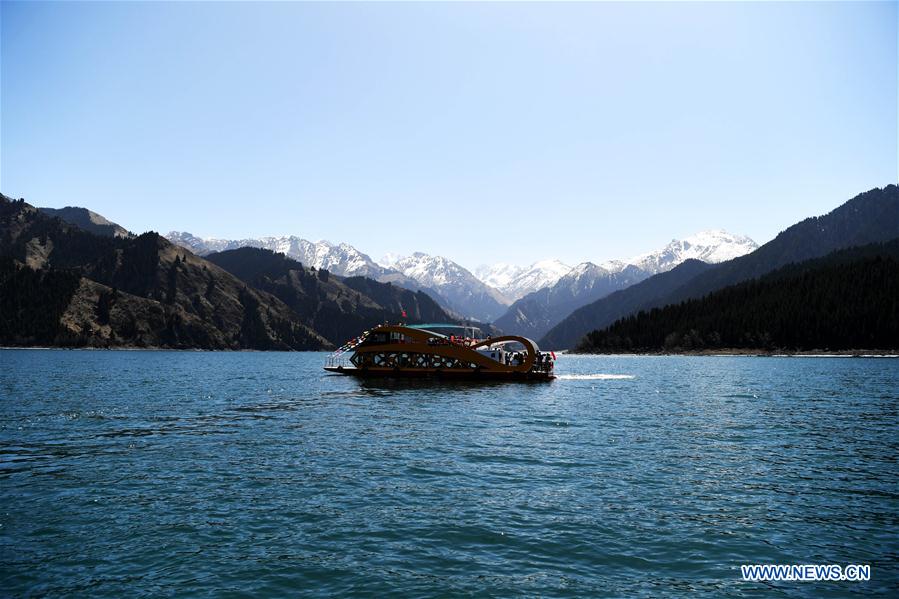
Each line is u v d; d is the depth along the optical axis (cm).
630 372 13412
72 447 3275
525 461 2959
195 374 11138
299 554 1709
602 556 1711
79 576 1554
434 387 7694
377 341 8794
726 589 1505
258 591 1477
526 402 5972
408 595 1459
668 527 1956
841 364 18125
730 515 2083
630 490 2408
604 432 3947
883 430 4075
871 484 2519
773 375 11806
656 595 1471
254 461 2914
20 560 1653
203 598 1434
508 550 1753
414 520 2011
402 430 3966
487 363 8469
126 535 1853
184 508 2128
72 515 2042
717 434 3878
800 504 2217
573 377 10556
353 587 1500
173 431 3875
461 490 2392
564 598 1452
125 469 2728
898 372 12875
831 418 4756
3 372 10612
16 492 2319
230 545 1775
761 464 2909
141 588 1488
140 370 12488
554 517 2055
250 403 5691
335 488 2408
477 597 1451
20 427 3994
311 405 5531
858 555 1730
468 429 4028
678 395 6962
